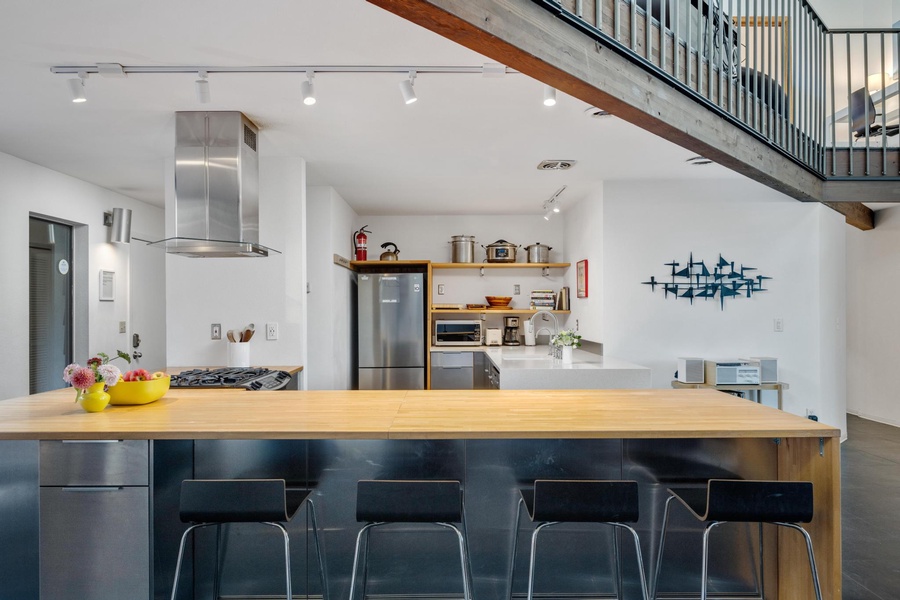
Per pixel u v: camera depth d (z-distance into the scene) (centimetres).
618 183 435
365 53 214
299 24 191
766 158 301
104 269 452
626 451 219
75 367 212
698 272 435
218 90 249
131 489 189
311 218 449
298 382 361
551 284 592
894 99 437
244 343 346
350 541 217
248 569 217
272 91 251
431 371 529
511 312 552
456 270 592
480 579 218
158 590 192
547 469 218
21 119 284
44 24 188
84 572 190
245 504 167
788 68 332
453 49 210
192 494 168
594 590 219
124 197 482
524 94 255
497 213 583
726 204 435
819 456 193
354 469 218
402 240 592
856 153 360
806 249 436
